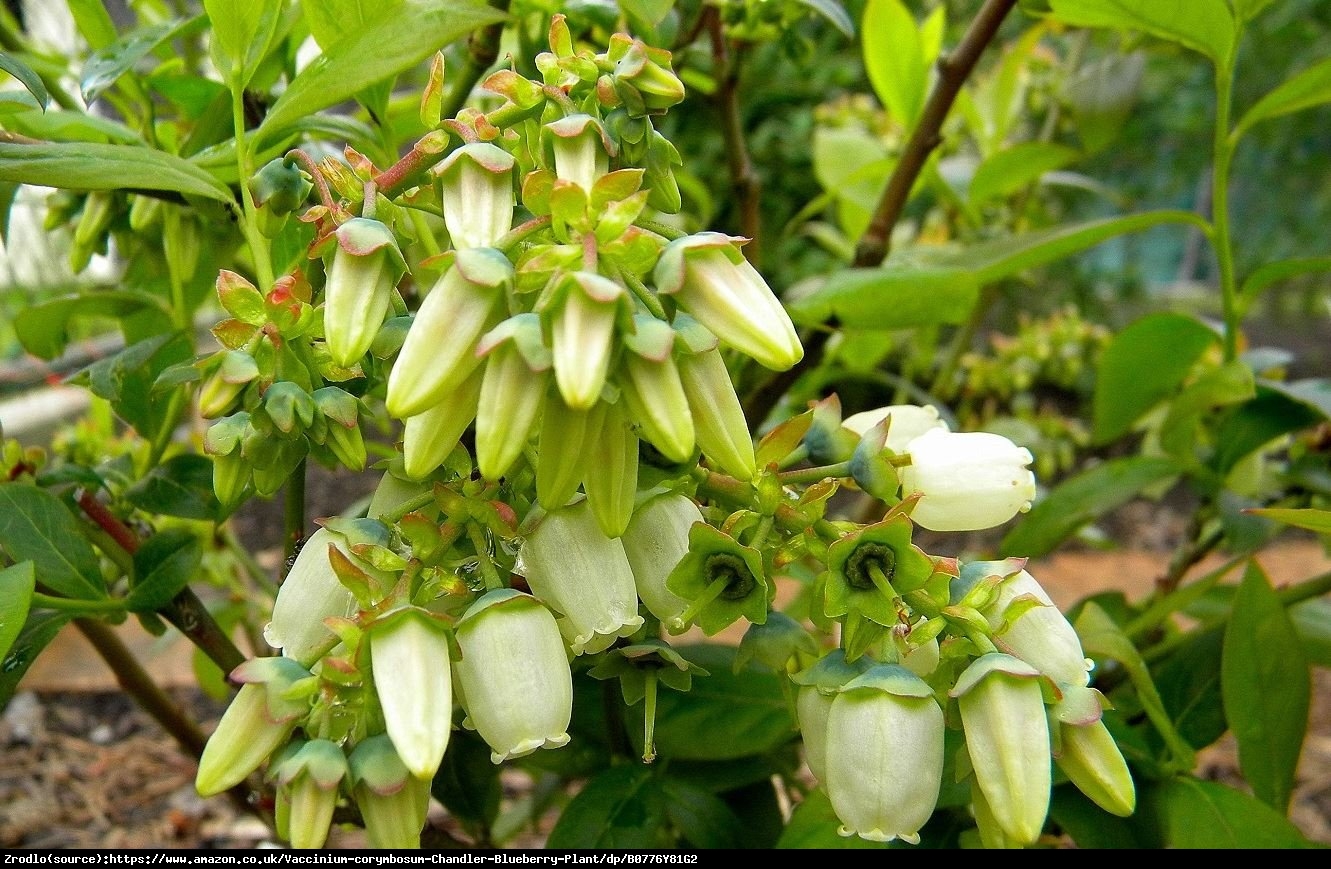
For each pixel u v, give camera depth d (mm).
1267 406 166
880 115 300
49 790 233
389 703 73
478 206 78
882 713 81
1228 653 132
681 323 77
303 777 73
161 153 102
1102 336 321
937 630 83
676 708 135
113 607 116
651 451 89
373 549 81
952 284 142
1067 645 84
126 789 234
